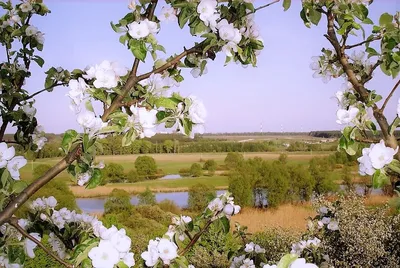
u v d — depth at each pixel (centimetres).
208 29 132
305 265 69
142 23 118
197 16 129
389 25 126
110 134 117
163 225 665
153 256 133
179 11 130
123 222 664
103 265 107
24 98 189
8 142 199
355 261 427
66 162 114
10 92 189
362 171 107
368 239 423
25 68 201
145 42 120
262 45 140
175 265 133
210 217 150
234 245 533
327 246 402
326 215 331
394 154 104
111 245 109
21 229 113
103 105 121
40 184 114
